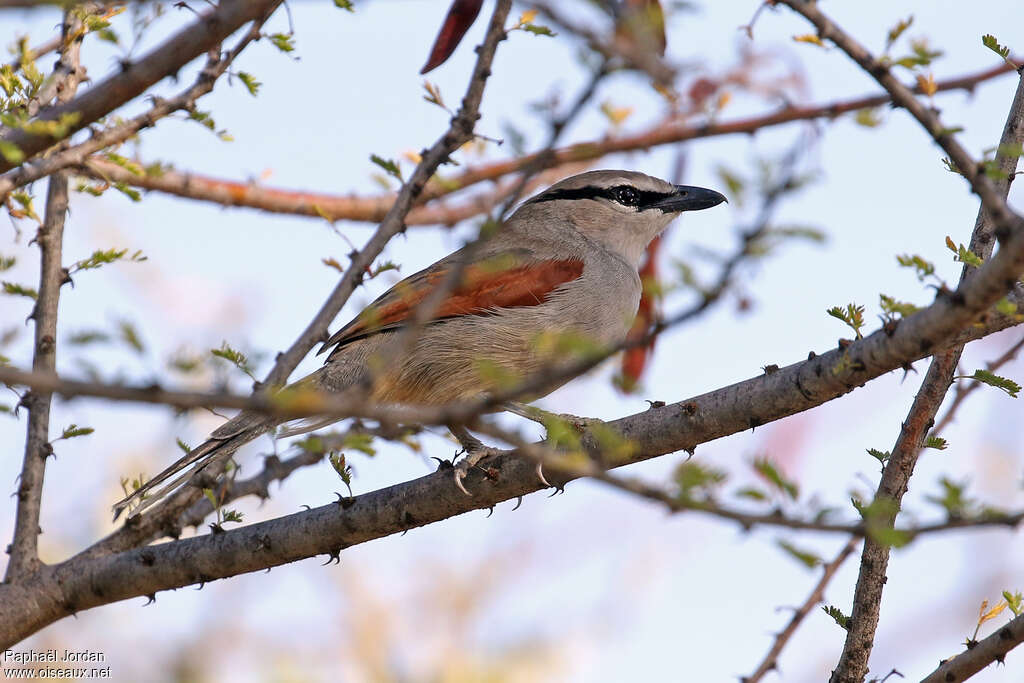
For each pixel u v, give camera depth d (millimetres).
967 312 7473
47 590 10211
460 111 9812
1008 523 5945
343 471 9859
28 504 10328
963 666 9148
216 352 8461
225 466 11016
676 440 9273
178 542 10305
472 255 6770
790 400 8781
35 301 10430
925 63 7160
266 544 10156
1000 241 7074
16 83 9586
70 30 10500
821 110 10273
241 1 8250
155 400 5605
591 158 10602
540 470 9977
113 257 10516
